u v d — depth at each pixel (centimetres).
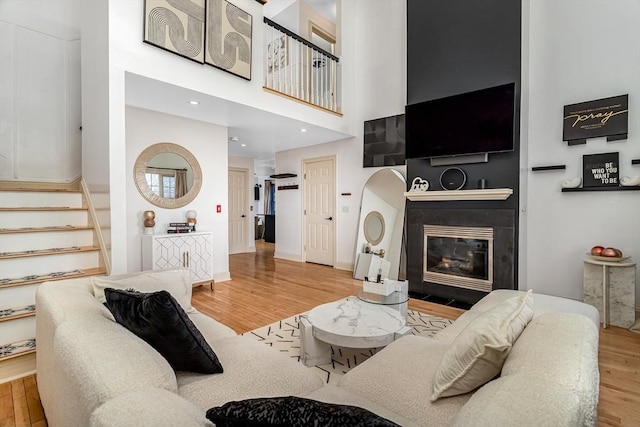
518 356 95
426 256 422
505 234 359
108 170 276
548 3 361
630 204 319
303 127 473
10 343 226
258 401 67
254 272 538
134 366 90
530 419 61
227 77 348
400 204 482
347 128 518
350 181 553
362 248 510
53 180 388
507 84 348
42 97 382
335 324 224
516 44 354
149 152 397
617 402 186
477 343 109
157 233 407
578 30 344
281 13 599
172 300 117
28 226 308
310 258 625
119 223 279
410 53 435
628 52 318
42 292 161
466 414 69
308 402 65
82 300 147
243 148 645
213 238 461
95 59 307
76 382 90
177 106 371
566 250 354
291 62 435
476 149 370
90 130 334
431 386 127
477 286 378
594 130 333
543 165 367
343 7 521
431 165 419
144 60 284
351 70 532
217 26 333
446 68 402
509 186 361
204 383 127
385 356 154
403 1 486
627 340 270
